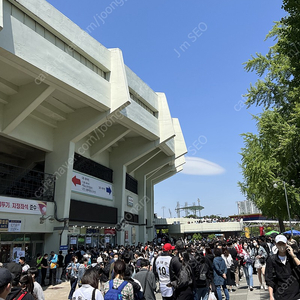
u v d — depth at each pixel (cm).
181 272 625
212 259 900
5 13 1401
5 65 1582
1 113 1806
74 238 2341
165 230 6172
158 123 3062
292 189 2469
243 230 6297
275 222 6700
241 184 3281
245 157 2888
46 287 1563
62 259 1758
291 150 1595
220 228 5984
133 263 1062
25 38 1494
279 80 2242
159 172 4466
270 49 2425
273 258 459
